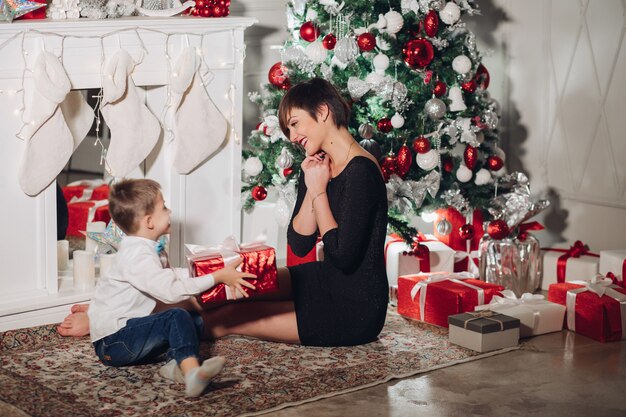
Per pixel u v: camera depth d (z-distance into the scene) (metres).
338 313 2.94
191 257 2.69
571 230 4.26
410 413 2.44
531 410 2.48
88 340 3.03
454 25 3.55
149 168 3.48
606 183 4.06
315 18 3.53
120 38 3.20
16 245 3.07
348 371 2.74
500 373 2.79
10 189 3.04
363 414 2.42
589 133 4.12
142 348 2.65
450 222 3.88
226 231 3.62
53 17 3.16
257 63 4.35
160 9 3.51
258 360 2.84
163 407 2.42
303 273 2.99
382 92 3.40
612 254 3.56
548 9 4.26
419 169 3.61
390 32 3.44
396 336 3.15
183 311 2.63
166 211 2.72
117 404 2.43
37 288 3.15
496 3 4.49
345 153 2.85
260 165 3.59
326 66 3.49
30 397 2.47
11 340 2.97
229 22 3.44
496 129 3.90
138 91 3.39
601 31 4.03
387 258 3.74
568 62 4.20
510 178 3.83
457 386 2.67
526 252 3.65
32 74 3.00
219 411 2.40
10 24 2.92
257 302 2.97
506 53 4.49
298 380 2.65
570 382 2.72
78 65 3.12
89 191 3.89
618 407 2.52
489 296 3.30
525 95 4.43
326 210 2.81
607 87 4.02
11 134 3.01
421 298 3.33
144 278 2.62
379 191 2.83
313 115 2.80
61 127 3.07
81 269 3.26
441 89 3.52
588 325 3.20
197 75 3.38
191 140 3.41
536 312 3.20
